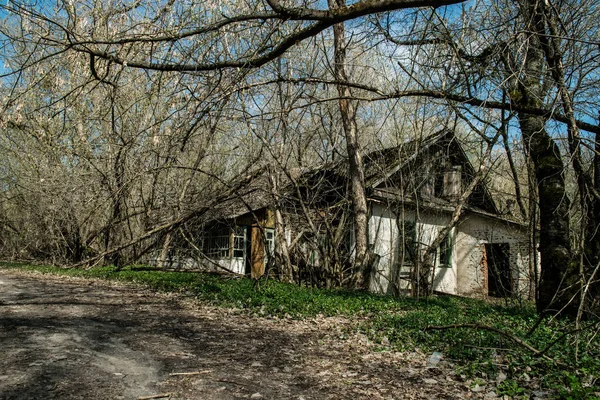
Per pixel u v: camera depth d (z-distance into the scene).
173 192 18.38
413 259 15.91
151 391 5.03
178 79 7.86
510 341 7.63
